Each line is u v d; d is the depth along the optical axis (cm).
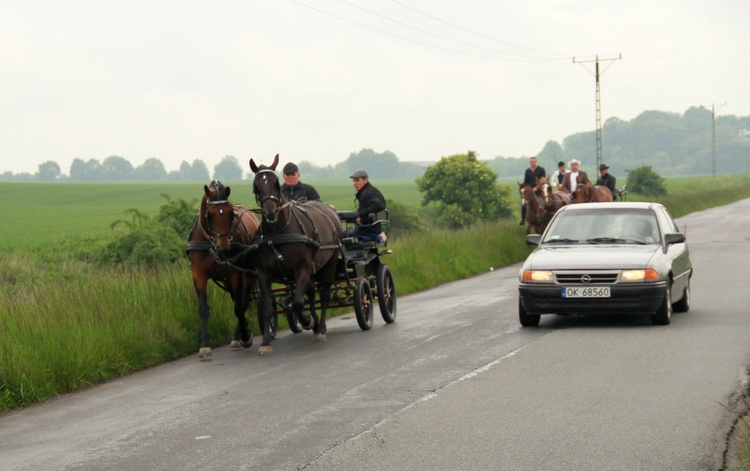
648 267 1345
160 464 724
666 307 1361
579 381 976
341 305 1514
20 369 1091
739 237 3391
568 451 710
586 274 1354
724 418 803
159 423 878
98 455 765
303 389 1008
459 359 1147
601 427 781
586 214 1549
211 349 1367
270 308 1330
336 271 1506
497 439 752
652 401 874
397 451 726
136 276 1683
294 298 1329
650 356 1113
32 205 9400
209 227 1292
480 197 6331
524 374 1025
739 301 1636
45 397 1084
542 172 3341
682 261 1495
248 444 772
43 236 4922
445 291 2156
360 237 1582
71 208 8700
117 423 895
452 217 6228
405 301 1997
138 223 2800
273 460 716
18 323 1282
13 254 3238
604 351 1157
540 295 1365
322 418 855
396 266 2366
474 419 823
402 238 2948
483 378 1012
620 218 1528
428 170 6419
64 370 1141
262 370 1166
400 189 13250
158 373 1212
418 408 876
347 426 817
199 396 1010
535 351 1177
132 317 1373
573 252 1415
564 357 1124
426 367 1102
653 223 1508
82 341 1231
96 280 1656
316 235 1380
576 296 1348
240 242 1359
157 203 9619
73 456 768
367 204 1612
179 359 1338
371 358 1201
